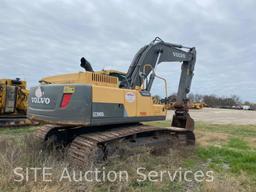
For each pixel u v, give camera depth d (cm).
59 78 730
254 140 1229
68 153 646
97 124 638
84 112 625
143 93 781
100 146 647
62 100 656
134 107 741
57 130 804
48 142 754
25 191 455
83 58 737
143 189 520
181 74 1055
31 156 610
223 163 764
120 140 693
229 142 1148
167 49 952
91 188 489
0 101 1412
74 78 689
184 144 934
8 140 819
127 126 793
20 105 1495
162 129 842
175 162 717
